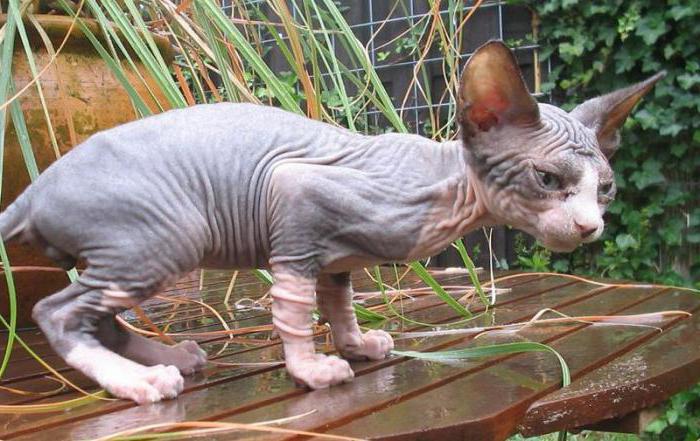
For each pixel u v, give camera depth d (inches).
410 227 29.5
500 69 28.5
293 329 29.5
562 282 47.1
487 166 29.1
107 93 38.6
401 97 66.6
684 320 37.6
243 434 26.0
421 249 29.9
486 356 32.6
